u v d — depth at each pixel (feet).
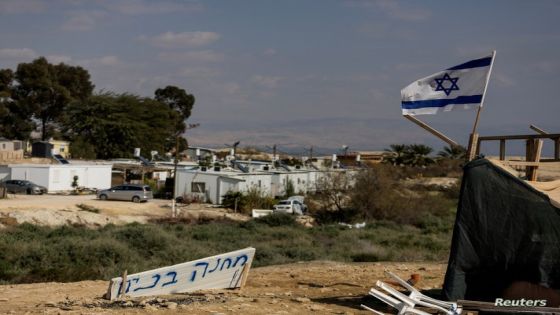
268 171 245.24
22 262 74.33
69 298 38.24
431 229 167.73
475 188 30.25
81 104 362.94
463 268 30.14
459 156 399.03
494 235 29.86
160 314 31.09
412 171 322.14
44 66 406.62
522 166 36.19
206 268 39.65
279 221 161.17
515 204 29.76
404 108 35.91
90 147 330.54
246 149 492.13
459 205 30.53
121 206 180.86
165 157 345.10
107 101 363.97
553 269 29.17
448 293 29.99
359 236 135.85
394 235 141.18
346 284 43.68
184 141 440.45
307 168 282.15
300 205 197.67
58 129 405.59
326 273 50.93
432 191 246.27
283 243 116.98
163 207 188.14
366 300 36.40
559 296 28.96
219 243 110.11
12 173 217.77
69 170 224.33
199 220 166.91
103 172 238.48
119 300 36.22
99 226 147.95
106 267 75.51
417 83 35.83
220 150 529.45
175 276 38.93
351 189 195.93
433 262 63.93
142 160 268.21
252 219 165.89
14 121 379.55
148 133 362.74
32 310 32.99
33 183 210.59
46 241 92.79
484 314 29.17
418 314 28.14
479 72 34.50
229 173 221.66
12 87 395.34
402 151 380.58
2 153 253.03
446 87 35.40
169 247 93.35
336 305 34.73
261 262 84.33
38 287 44.93
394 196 190.80
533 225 29.45
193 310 32.01
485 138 36.11
